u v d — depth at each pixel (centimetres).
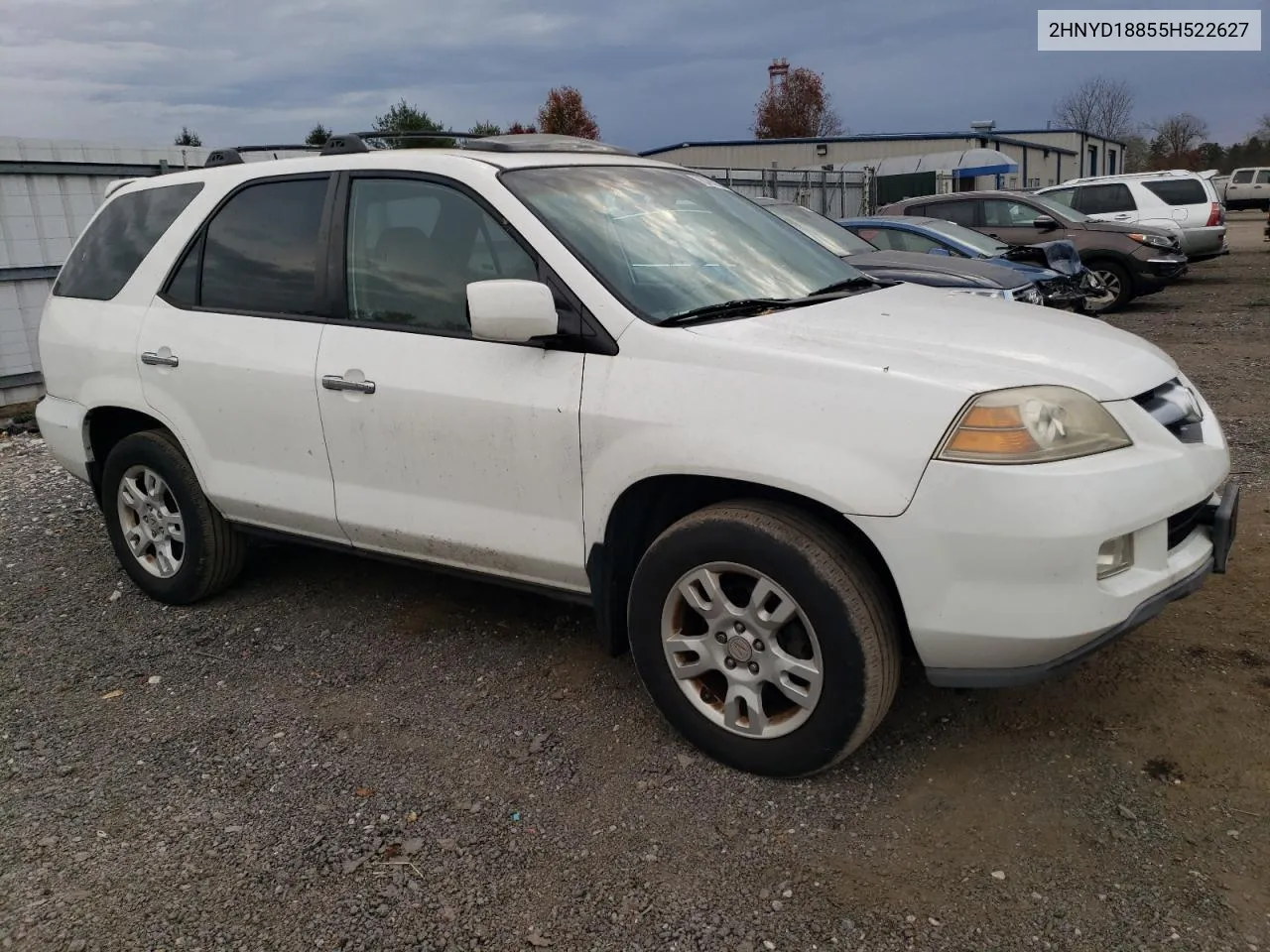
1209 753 292
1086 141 5225
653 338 294
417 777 305
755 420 272
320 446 369
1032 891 243
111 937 244
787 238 394
